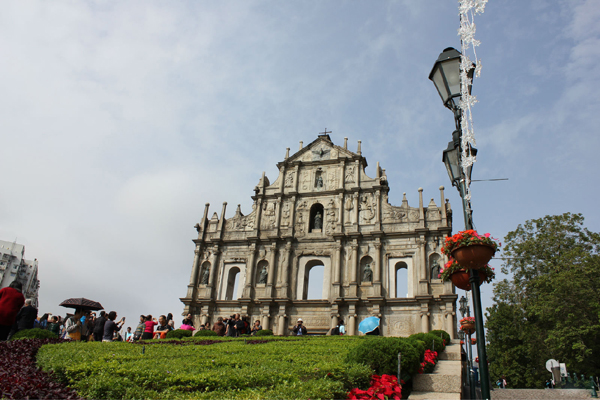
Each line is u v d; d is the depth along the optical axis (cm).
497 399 2631
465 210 1482
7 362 1365
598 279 4722
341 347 2253
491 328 6625
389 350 1599
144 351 1762
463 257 1382
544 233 5672
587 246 5419
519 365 6125
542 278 5019
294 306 5078
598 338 4572
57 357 1419
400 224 5119
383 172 5550
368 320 3294
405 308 4694
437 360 2359
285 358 1725
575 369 4600
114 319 2775
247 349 2095
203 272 5591
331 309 4900
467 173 1501
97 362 1298
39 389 1005
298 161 5834
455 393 1616
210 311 5312
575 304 4597
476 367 3588
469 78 1561
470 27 1514
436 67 1662
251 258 5416
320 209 5669
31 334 2328
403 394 1591
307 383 1216
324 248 5281
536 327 5422
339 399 1253
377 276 4903
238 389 1163
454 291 4609
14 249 13650
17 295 2016
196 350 1998
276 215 5588
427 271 4794
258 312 5178
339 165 5638
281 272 5284
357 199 5366
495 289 5916
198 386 1180
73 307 3169
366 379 1416
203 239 5719
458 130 1591
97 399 1064
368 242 5134
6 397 932
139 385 1170
